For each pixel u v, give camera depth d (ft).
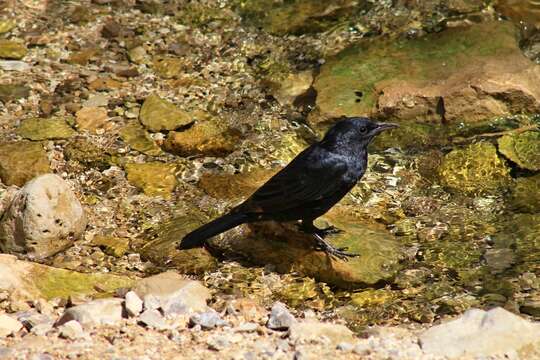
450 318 36.19
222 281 38.86
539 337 31.68
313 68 54.19
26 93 51.57
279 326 33.17
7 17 57.98
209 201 44.06
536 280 38.63
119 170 46.21
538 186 44.70
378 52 53.31
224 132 48.93
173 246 40.34
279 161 47.29
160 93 52.13
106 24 57.21
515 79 49.01
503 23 53.72
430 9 56.39
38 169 45.52
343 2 57.93
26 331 33.04
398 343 31.96
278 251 40.14
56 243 39.93
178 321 33.53
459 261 40.09
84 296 36.37
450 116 48.73
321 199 39.34
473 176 45.65
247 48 55.83
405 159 47.03
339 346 31.12
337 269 38.86
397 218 43.21
